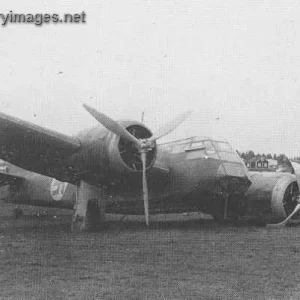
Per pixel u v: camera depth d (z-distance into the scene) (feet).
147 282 18.16
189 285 17.66
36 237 33.76
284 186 43.39
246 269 20.74
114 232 37.45
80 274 19.67
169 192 43.73
